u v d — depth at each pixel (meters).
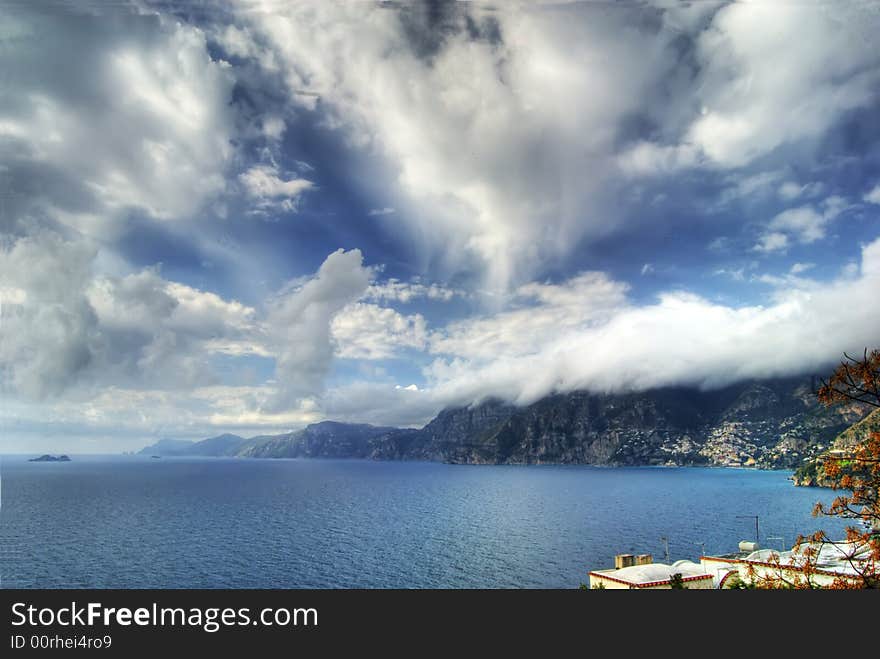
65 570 127.31
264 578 119.31
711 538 165.25
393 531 186.12
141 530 187.62
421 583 114.12
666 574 60.88
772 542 151.62
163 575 122.12
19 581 116.88
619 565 68.06
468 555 143.25
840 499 20.59
